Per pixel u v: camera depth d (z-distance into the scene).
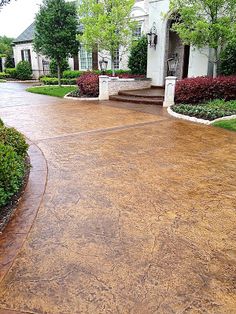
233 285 2.20
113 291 2.12
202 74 12.33
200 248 2.63
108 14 13.89
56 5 15.51
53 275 2.27
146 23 16.47
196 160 5.01
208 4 9.86
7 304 2.02
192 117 8.34
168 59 14.41
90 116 8.90
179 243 2.69
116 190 3.79
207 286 2.18
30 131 6.98
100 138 6.38
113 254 2.52
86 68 21.64
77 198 3.54
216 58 11.08
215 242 2.72
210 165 4.77
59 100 12.72
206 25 9.70
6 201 3.32
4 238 2.73
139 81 14.23
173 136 6.58
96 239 2.73
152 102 11.29
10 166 3.31
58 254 2.51
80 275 2.27
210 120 7.99
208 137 6.53
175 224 3.01
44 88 17.05
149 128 7.34
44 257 2.47
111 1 13.73
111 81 13.05
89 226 2.94
